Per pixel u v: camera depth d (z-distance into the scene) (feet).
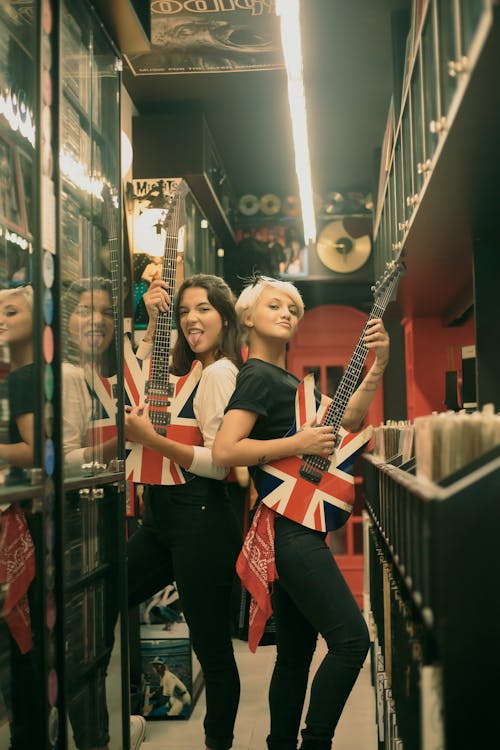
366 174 21.49
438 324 19.60
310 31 13.21
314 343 24.20
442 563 4.06
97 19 7.84
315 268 23.36
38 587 5.86
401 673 6.70
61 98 6.56
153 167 17.38
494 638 4.02
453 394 14.23
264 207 23.63
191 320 9.61
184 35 13.91
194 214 18.51
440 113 7.63
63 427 6.36
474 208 9.70
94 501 7.43
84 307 7.20
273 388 8.55
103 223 7.97
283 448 8.16
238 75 15.85
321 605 7.96
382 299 9.26
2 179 5.71
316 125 17.39
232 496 16.63
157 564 9.60
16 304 5.76
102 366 7.74
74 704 6.72
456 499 4.09
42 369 6.06
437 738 4.42
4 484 5.40
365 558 16.31
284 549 8.19
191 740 10.98
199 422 9.41
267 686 13.65
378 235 18.45
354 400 9.19
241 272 23.38
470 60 5.68
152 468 9.16
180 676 12.05
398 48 12.74
